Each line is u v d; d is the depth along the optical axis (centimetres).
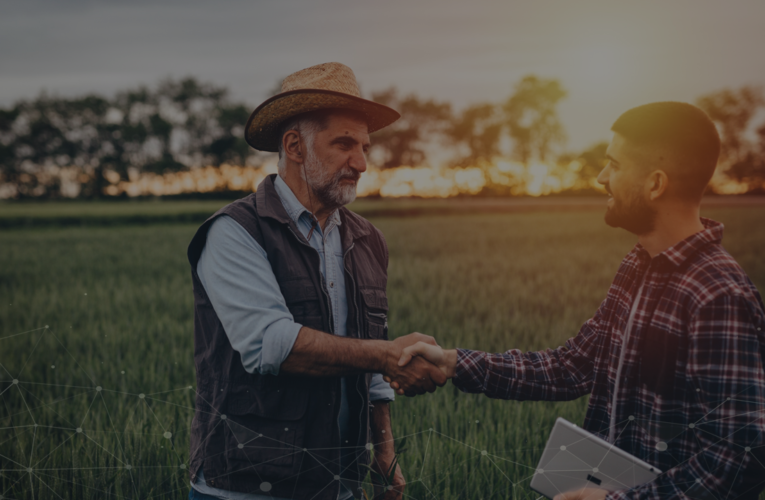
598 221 3438
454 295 841
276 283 173
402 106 7288
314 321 177
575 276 1102
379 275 207
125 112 7531
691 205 152
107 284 997
